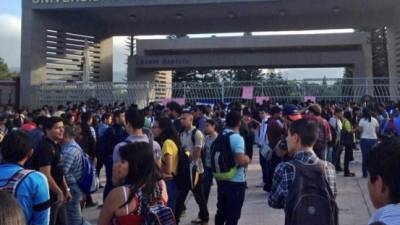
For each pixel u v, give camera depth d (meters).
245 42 30.17
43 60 25.66
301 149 4.05
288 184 3.88
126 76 31.16
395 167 2.11
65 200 5.95
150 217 3.36
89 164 6.50
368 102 19.73
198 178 7.99
